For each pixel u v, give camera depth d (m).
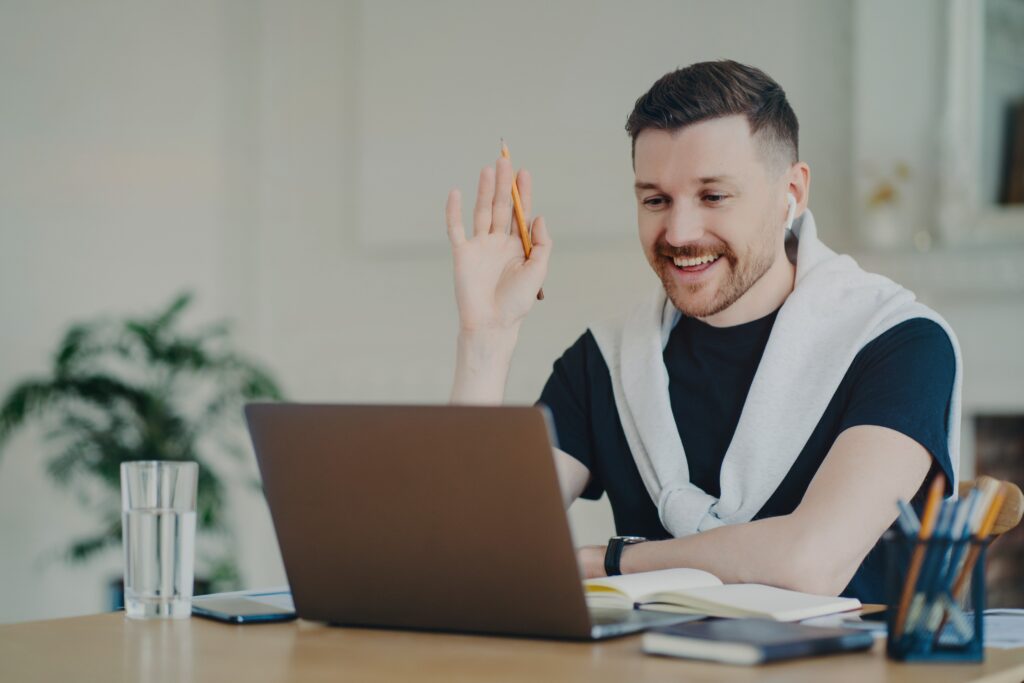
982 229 3.39
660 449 1.67
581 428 1.80
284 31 4.63
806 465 1.56
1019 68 3.38
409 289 4.36
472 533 1.06
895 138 3.50
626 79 3.96
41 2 4.20
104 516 4.23
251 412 1.15
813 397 1.57
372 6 4.40
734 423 1.65
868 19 3.54
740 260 1.58
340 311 4.49
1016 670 0.94
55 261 4.19
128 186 4.39
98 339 4.25
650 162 1.57
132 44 4.42
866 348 1.56
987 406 3.44
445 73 4.27
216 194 4.61
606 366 1.78
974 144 3.41
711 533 1.31
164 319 4.01
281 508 1.16
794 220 1.72
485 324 1.52
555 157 4.06
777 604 1.11
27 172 4.14
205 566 4.40
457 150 4.24
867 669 0.92
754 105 1.55
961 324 3.47
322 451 1.12
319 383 4.53
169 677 0.93
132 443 4.04
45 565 4.13
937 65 3.46
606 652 1.00
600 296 3.96
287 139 4.61
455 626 1.10
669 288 1.62
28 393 3.84
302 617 1.18
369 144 4.39
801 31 3.68
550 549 1.03
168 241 4.48
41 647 1.06
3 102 4.09
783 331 1.60
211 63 4.62
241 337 4.63
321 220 4.54
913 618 0.95
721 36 3.81
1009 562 3.53
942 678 0.89
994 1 3.40
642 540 1.35
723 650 0.94
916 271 3.50
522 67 4.13
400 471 1.09
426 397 4.32
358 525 1.12
